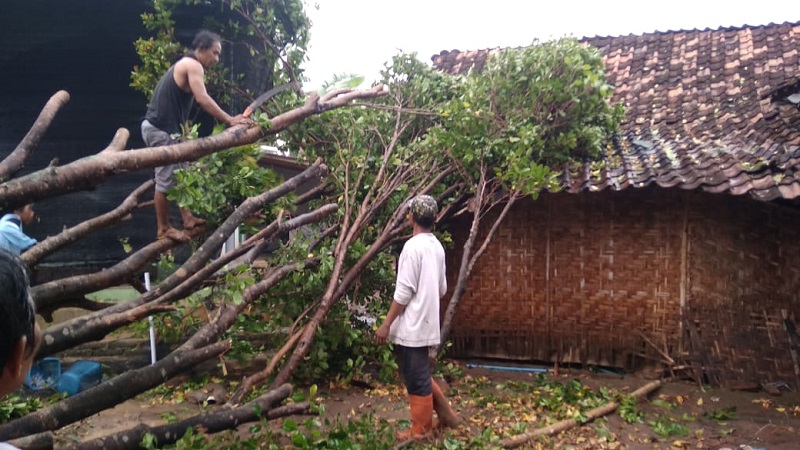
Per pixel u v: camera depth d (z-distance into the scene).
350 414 5.31
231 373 6.32
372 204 6.01
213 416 3.45
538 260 7.43
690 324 6.72
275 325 5.77
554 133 7.02
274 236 4.48
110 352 6.45
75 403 2.83
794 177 5.55
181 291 3.55
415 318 4.52
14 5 6.87
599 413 5.40
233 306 4.02
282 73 6.56
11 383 1.29
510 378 6.90
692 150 6.64
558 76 6.82
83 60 7.22
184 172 3.96
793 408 5.75
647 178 6.18
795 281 6.23
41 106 7.23
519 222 7.48
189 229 4.45
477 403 5.71
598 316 7.20
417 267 4.54
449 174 6.82
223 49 6.92
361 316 6.46
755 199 5.57
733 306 6.56
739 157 6.20
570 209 7.29
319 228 6.30
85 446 2.84
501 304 7.56
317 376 5.94
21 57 7.08
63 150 7.32
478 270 7.64
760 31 8.94
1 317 1.24
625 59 9.25
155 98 4.34
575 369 7.27
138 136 7.44
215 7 6.82
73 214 7.30
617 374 7.03
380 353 6.09
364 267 5.80
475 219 6.25
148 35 7.18
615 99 8.41
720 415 5.53
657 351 6.86
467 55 10.03
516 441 4.61
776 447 4.80
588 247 7.24
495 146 6.29
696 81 8.28
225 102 6.75
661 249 6.92
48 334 2.79
